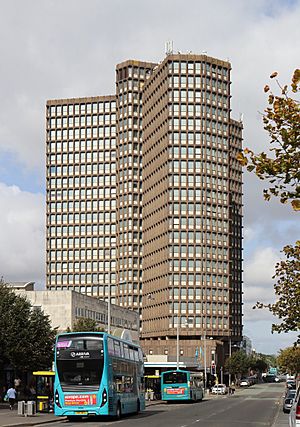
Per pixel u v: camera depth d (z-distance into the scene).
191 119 161.88
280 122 15.41
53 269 192.12
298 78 14.89
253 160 15.69
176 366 97.81
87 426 36.22
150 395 82.50
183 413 52.69
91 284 189.00
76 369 39.09
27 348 62.16
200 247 158.62
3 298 63.59
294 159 15.49
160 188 164.88
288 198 16.09
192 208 159.62
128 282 179.12
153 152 171.62
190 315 155.88
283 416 50.03
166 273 158.25
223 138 164.62
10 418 42.97
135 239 181.25
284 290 41.81
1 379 68.38
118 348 42.75
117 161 186.75
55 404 39.03
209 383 140.62
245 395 115.44
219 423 40.28
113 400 40.34
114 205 191.25
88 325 87.00
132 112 184.75
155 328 164.00
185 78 162.88
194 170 160.50
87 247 191.12
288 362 118.81
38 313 65.19
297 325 42.47
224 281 160.00
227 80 166.25
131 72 186.25
